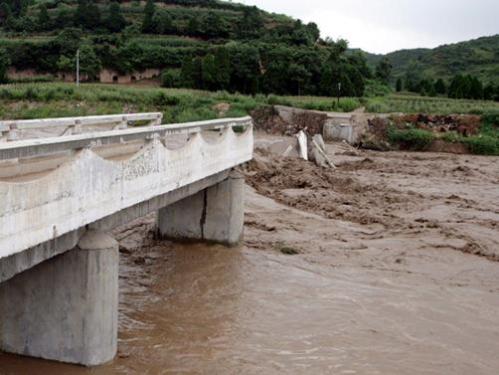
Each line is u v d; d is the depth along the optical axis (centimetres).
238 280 1278
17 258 652
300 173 2628
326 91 6444
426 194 2492
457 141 4397
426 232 1788
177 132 1031
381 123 4584
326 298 1212
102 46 6906
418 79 12719
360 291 1266
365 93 7000
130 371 828
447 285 1344
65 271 785
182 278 1273
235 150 1424
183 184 1070
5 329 824
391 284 1328
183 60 6981
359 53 8744
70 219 693
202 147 1171
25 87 4581
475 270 1464
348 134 4384
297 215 1934
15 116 3906
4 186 572
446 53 14612
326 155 3416
